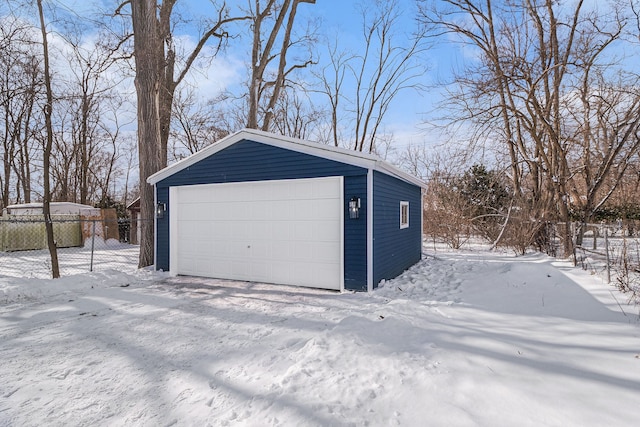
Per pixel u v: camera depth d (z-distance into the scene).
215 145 8.00
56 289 6.84
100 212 17.55
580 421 2.22
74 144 24.05
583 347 3.46
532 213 12.21
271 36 13.14
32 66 8.95
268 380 3.15
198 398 2.92
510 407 2.43
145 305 5.87
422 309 5.14
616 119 11.06
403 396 2.68
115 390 3.08
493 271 7.98
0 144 21.08
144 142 9.65
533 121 11.34
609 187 14.58
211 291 6.88
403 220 9.30
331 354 3.51
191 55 13.59
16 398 2.96
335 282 6.91
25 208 15.42
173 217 8.67
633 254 8.48
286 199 7.40
